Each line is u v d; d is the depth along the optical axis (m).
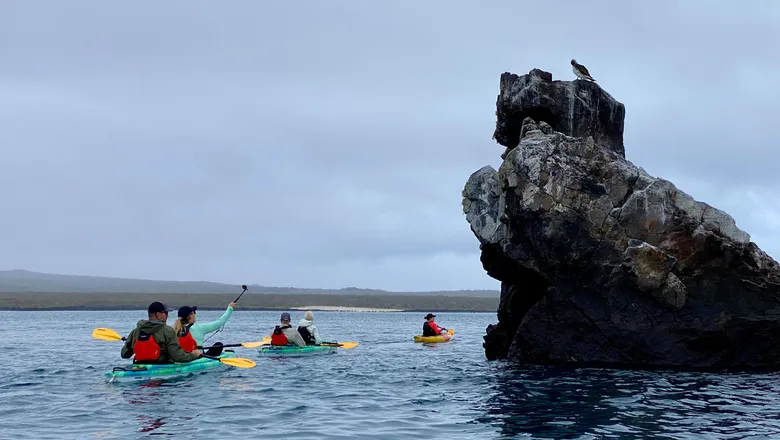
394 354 29.03
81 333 46.59
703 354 22.53
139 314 107.75
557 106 25.66
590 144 23.73
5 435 12.23
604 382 19.17
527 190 22.73
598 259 22.67
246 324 66.56
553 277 23.28
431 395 17.00
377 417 14.10
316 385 18.66
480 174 25.77
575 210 22.66
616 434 12.52
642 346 22.73
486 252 26.09
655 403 15.73
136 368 18.86
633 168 24.53
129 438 12.04
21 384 18.33
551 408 15.16
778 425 13.32
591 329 23.28
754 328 22.12
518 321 26.56
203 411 14.55
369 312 145.62
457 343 37.59
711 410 14.88
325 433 12.51
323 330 55.72
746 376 20.38
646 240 22.67
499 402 15.94
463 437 12.27
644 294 22.52
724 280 22.34
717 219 22.84
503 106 26.86
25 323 66.31
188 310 20.84
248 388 17.80
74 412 14.36
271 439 11.99
